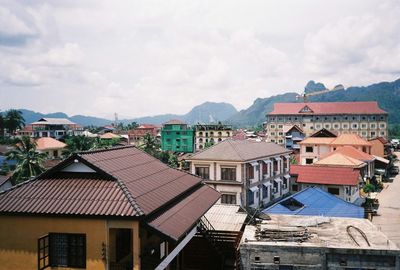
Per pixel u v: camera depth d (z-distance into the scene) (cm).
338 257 2130
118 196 1711
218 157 4534
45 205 1702
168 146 12656
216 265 2662
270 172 5156
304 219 2761
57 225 1675
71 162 1898
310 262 2139
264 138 16125
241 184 4366
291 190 5828
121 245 1888
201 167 4641
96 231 1639
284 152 5591
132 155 2369
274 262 2172
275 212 3422
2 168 6850
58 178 1911
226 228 2859
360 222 2688
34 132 13788
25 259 1705
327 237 2341
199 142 12875
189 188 2327
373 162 7656
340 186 5044
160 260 1839
